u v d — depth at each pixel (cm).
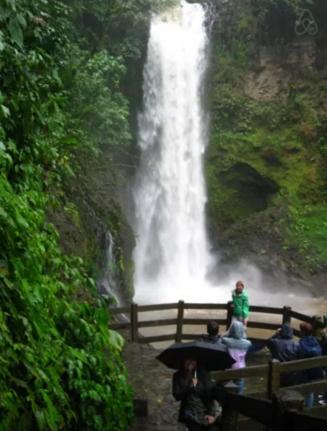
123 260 1783
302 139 2728
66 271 602
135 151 2566
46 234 593
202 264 2711
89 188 1591
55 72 648
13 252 453
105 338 579
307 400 791
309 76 2773
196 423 573
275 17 2778
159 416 788
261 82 2847
